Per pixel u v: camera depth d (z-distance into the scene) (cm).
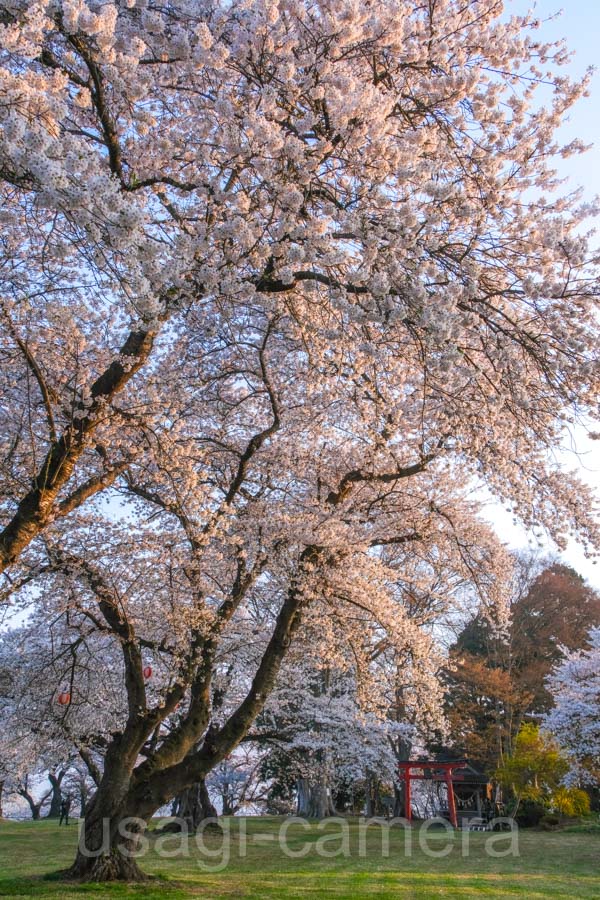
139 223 483
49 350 892
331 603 1209
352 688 2448
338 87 730
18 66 737
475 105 812
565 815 2942
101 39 613
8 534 674
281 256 704
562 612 3653
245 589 1123
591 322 745
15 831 2427
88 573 1067
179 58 729
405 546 1416
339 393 1075
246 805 3328
